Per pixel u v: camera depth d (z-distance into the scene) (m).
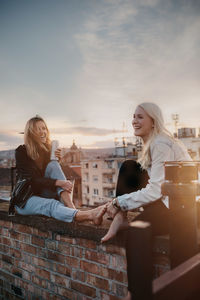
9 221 2.87
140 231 0.91
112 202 1.96
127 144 54.53
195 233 1.39
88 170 65.00
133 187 2.08
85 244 2.18
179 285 1.02
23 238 2.71
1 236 2.98
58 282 2.39
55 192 2.51
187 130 31.61
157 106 2.03
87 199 64.19
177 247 1.39
